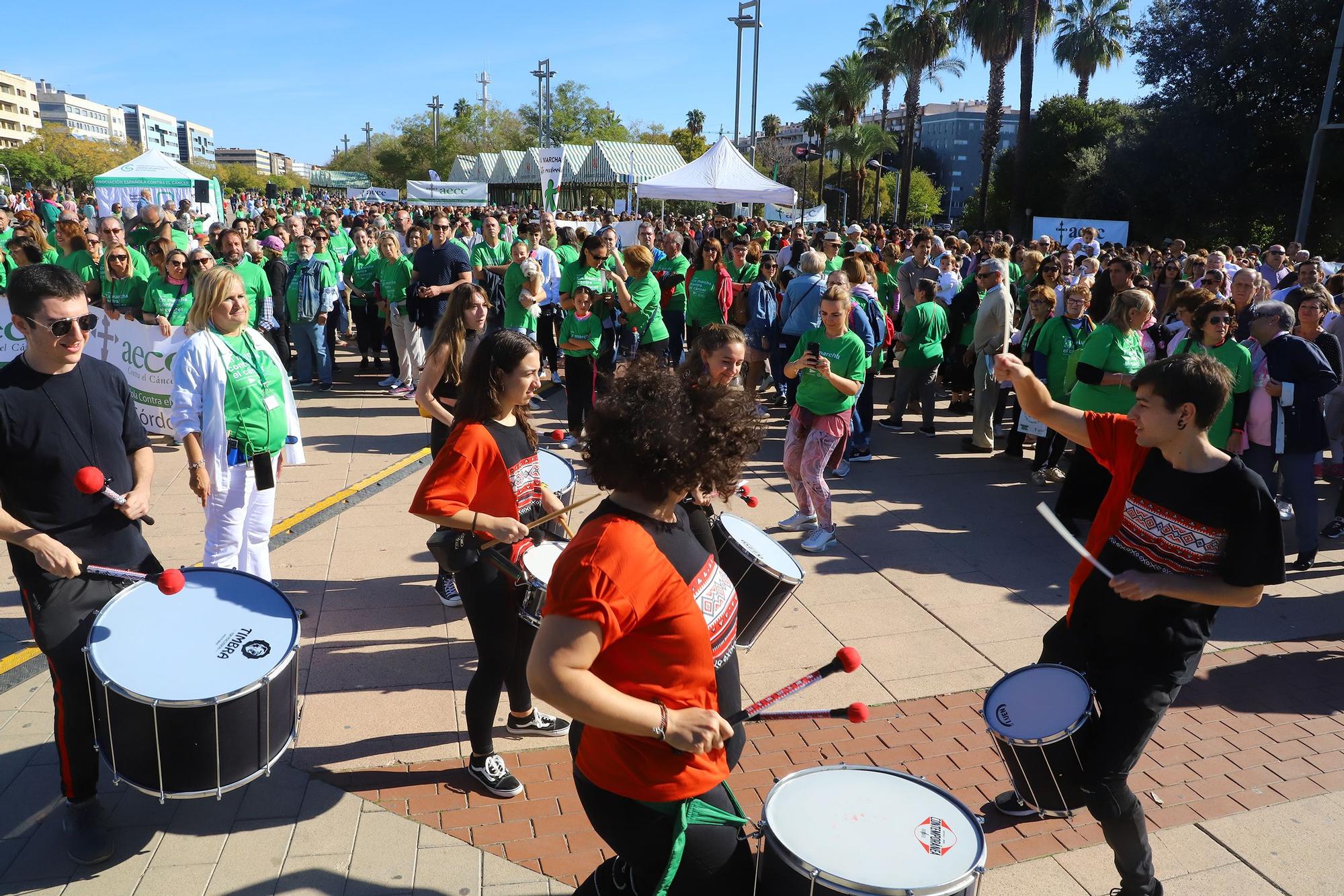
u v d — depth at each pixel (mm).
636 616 1878
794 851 2146
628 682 1952
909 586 5695
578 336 8258
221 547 4312
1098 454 2992
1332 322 7766
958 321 10539
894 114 119188
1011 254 14742
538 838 3336
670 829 2068
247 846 3256
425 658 4613
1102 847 3361
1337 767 3896
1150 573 2799
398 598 5281
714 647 2104
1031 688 2949
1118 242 21625
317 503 6906
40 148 95688
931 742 4023
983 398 8805
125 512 3125
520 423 3590
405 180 85438
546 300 10055
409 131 84562
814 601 5453
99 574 3020
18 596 5105
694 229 21438
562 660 1812
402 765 3746
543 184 27422
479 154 54375
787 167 76625
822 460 6117
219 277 4145
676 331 10508
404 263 10453
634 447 1928
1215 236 32844
